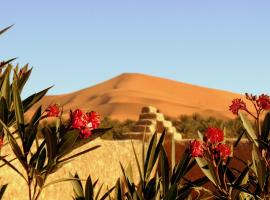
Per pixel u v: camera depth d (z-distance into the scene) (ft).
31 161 13.76
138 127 61.52
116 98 323.37
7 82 15.07
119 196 16.69
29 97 15.25
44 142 13.79
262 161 15.78
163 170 16.01
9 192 22.02
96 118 13.47
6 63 15.21
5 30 14.73
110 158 28.09
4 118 14.53
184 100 348.18
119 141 29.27
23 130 14.01
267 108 16.85
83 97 355.77
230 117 297.74
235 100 16.98
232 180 17.35
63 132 13.48
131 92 336.08
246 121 16.90
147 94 338.34
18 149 13.53
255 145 16.29
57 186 24.50
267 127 16.78
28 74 15.49
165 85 361.92
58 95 374.43
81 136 13.38
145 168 16.62
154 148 16.62
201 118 147.74
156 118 63.93
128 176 16.79
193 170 30.63
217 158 15.99
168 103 313.94
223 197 15.97
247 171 16.55
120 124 145.18
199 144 15.66
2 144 14.61
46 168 13.52
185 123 135.85
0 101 14.40
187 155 15.81
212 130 15.98
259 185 16.22
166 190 15.97
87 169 26.53
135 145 29.99
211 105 346.74
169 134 54.39
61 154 13.32
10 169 22.18
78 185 16.66
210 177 15.90
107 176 27.84
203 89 364.99
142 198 16.34
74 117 13.34
